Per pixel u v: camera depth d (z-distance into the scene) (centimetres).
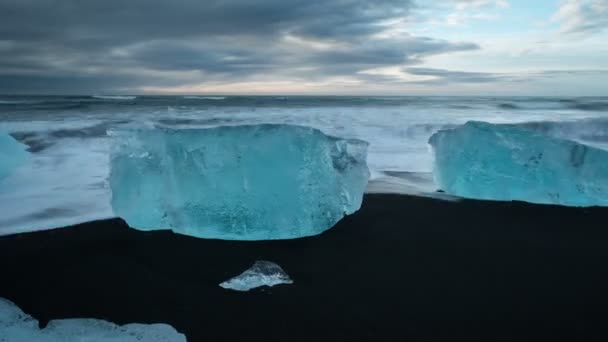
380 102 3512
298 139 495
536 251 430
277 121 1670
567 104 2953
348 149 568
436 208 584
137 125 1414
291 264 402
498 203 609
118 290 348
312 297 335
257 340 277
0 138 852
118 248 443
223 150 490
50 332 287
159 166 500
